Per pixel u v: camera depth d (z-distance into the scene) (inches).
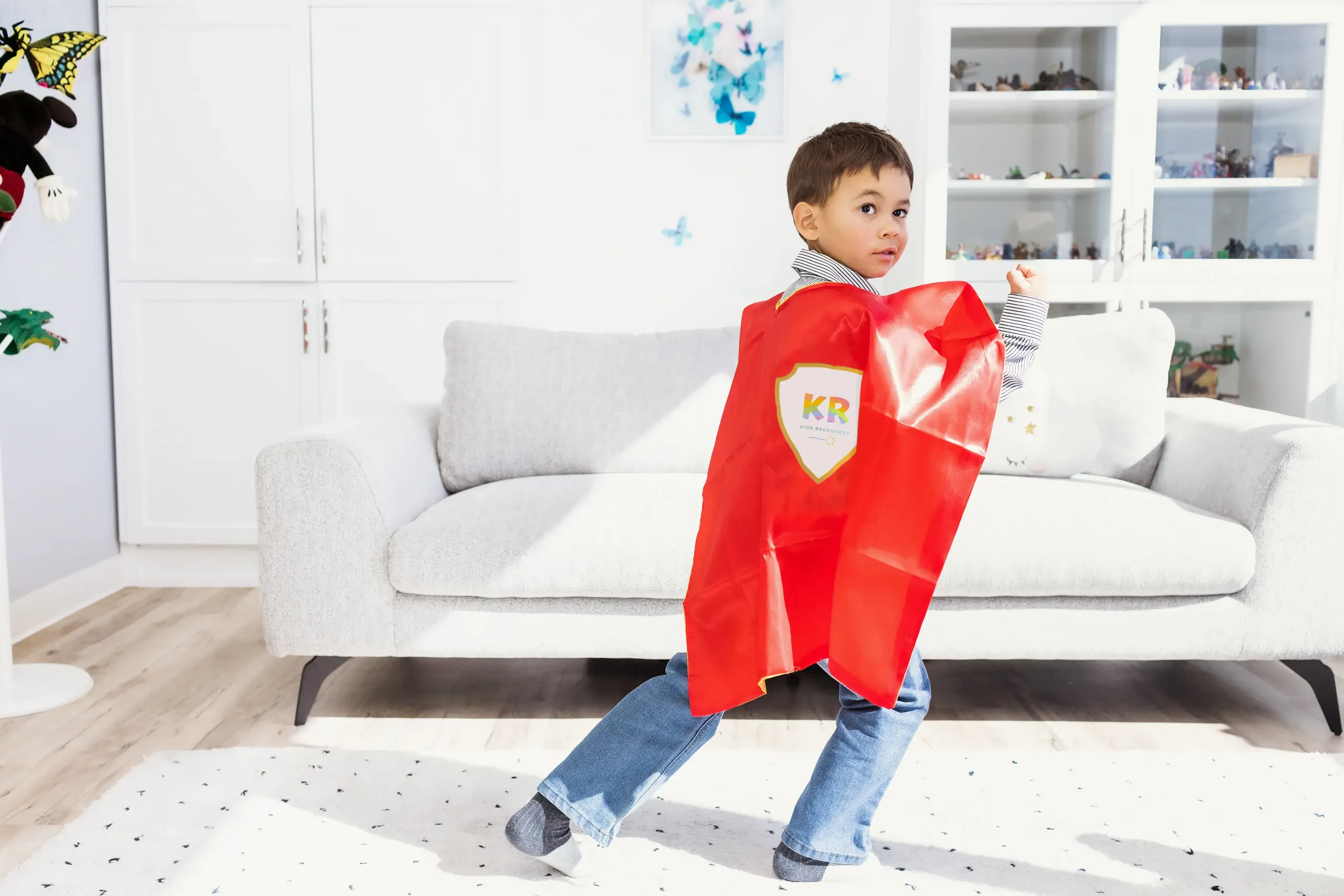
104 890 53.9
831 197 49.6
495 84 124.6
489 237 126.6
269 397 126.5
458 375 95.8
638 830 61.0
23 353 106.8
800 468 48.2
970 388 47.1
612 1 134.8
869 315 47.2
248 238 125.3
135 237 124.4
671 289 138.6
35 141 86.2
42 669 90.0
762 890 54.2
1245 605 76.5
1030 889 54.2
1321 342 129.0
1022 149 130.9
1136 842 59.4
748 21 135.0
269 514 76.9
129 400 125.3
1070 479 91.4
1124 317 95.6
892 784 67.1
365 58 124.1
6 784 68.6
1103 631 76.7
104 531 123.0
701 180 137.2
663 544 76.3
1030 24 127.1
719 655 49.9
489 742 75.5
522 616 77.4
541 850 53.9
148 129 123.6
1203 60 128.5
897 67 134.9
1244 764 70.3
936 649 76.7
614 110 136.3
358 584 77.0
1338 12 125.6
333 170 125.1
